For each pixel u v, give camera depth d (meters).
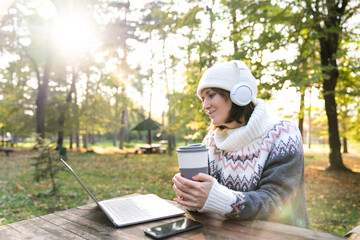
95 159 15.20
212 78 1.32
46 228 1.15
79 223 1.19
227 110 1.33
